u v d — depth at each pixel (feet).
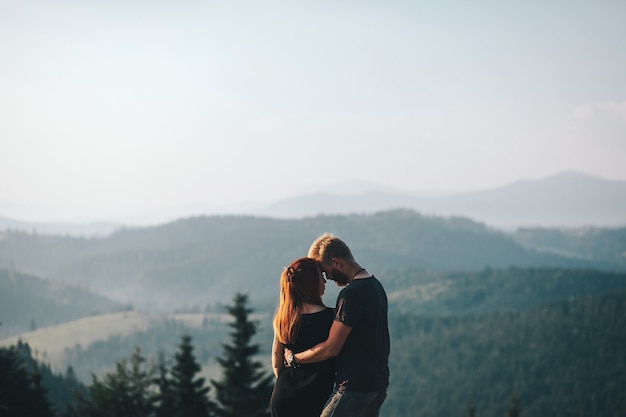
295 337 18.10
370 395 17.76
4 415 101.04
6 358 107.96
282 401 18.22
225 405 108.78
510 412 205.26
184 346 112.37
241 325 111.34
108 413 125.29
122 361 132.67
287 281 18.38
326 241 18.74
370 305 17.75
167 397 113.19
